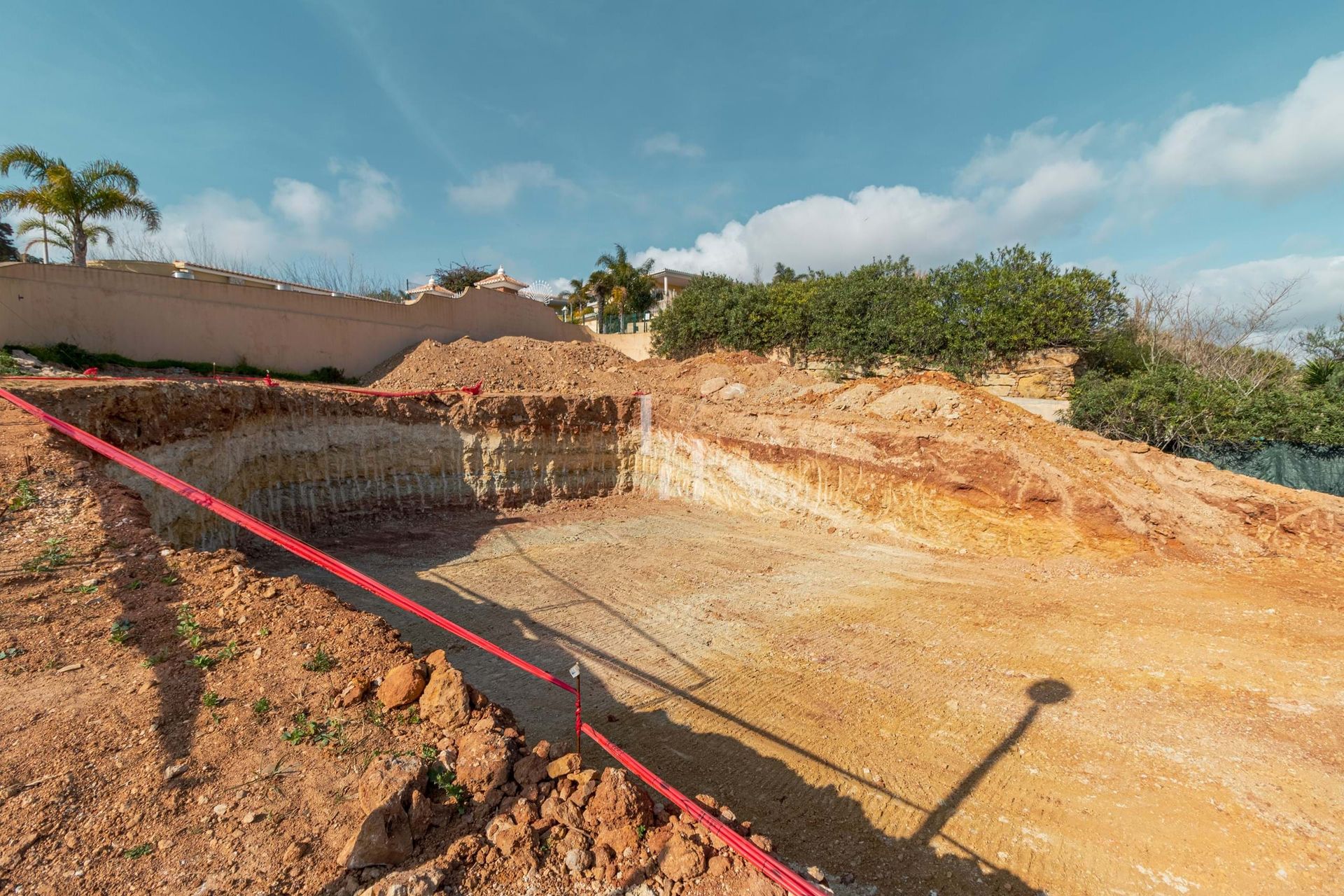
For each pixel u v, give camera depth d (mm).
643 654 9648
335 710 4652
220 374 19547
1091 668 9133
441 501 17875
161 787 3762
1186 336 22812
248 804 3723
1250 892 5312
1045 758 7168
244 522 5734
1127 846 5840
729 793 6449
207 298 19609
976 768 7004
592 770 4422
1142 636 10000
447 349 24406
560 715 7848
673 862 3850
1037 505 14297
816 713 8078
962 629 10586
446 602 11359
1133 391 17766
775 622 10953
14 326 15820
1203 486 13648
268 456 14570
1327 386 17531
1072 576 13016
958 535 15102
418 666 4988
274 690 4770
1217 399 16531
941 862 5637
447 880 3461
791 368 27188
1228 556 13000
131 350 17969
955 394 17062
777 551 15219
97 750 3973
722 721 7844
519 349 26516
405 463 17312
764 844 4430
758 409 19562
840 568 13875
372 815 3496
